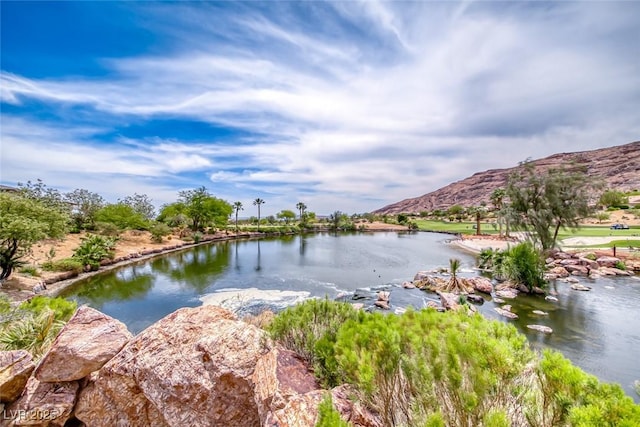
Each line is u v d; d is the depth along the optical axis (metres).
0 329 6.51
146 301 19.70
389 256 40.12
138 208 71.62
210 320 4.81
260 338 4.49
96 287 23.06
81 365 4.47
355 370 3.04
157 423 4.08
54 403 4.27
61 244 35.19
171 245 46.22
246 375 3.90
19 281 19.81
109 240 34.94
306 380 3.74
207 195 70.25
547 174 24.72
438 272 27.42
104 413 4.28
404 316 4.08
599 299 17.53
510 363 2.42
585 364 10.13
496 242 51.94
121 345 4.85
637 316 14.73
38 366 4.43
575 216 23.25
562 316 14.77
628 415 1.72
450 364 2.60
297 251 45.97
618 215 76.44
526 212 25.03
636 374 9.49
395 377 3.18
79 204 49.00
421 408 2.85
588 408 1.83
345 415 2.90
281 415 2.87
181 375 3.99
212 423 3.73
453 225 103.25
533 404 2.38
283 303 19.25
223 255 41.44
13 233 18.39
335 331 4.54
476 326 3.15
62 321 7.00
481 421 2.36
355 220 140.00
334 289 22.89
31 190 39.34
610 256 27.67
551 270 24.05
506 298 18.00
